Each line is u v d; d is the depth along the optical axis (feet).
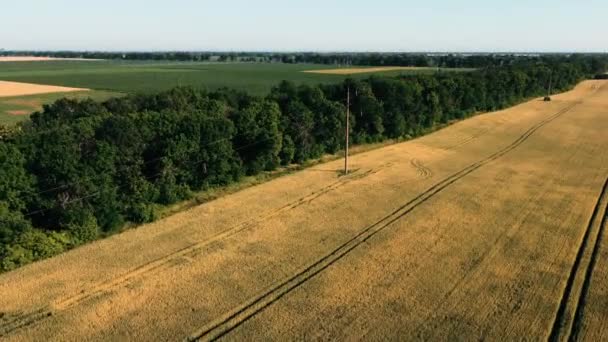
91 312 74.13
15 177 94.84
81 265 89.40
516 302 76.23
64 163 99.60
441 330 69.00
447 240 100.12
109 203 105.40
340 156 177.58
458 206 120.78
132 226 108.68
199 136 128.67
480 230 105.29
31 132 118.21
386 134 206.69
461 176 148.97
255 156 146.41
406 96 205.87
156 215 113.60
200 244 98.73
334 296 78.54
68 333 68.95
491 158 174.19
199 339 67.67
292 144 159.63
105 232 104.78
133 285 82.17
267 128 148.77
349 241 100.07
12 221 91.30
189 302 77.00
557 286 81.10
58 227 101.50
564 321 71.05
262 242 99.81
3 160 93.97
